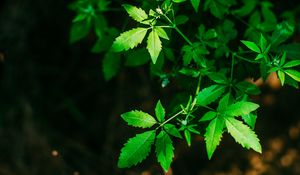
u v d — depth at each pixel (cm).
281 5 117
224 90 82
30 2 168
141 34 78
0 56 165
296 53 87
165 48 90
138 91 191
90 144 204
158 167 179
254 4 98
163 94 185
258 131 241
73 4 101
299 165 232
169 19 81
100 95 209
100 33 98
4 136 164
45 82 196
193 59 90
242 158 232
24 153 164
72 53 196
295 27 102
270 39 88
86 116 209
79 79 204
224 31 93
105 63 98
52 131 175
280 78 79
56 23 183
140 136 79
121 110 193
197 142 226
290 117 245
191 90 89
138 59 91
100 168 175
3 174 157
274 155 235
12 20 164
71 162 168
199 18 96
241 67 90
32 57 182
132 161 78
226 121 77
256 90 83
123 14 143
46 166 163
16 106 169
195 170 220
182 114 86
